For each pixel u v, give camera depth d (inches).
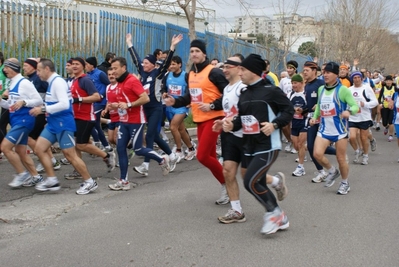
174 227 223.3
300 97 343.3
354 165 400.8
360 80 394.0
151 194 284.7
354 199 279.9
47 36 454.6
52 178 284.0
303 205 265.0
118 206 257.6
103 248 196.7
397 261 185.0
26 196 273.9
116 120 350.9
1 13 418.6
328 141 289.7
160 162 307.0
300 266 179.5
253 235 213.2
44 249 195.6
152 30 582.2
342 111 282.4
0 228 220.4
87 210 249.3
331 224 230.5
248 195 282.7
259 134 204.5
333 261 184.4
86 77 302.7
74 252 192.5
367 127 399.9
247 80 205.6
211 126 245.6
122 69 286.0
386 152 477.1
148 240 205.9
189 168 368.2
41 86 324.8
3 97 330.3
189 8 588.1
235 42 747.4
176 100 251.6
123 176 292.7
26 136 289.3
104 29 507.2
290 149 460.1
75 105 305.0
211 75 242.7
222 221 229.1
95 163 370.3
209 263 181.9
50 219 233.8
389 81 588.1
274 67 833.5
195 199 274.1
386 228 225.3
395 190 305.1
